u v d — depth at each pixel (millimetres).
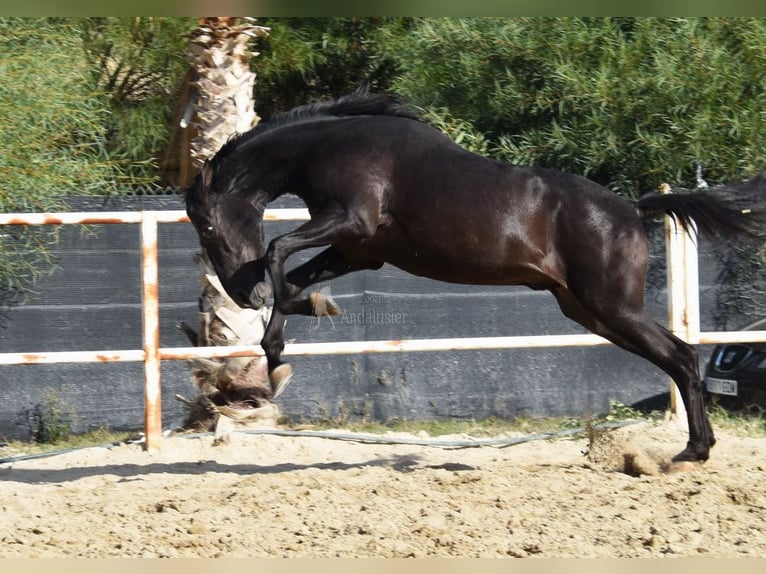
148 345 10086
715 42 14109
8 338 11273
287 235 8172
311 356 11820
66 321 11391
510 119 15438
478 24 15383
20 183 11953
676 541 6961
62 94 13148
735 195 8938
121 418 11594
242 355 10180
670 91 13930
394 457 10320
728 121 13625
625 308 8625
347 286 11750
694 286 10672
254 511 7812
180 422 11727
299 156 8531
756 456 9828
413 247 8484
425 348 10062
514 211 8375
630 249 8555
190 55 11617
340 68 18625
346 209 8219
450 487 8555
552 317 12031
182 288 11641
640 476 8883
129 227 11492
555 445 10820
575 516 7566
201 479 9203
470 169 8383
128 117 17188
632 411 11906
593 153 14266
